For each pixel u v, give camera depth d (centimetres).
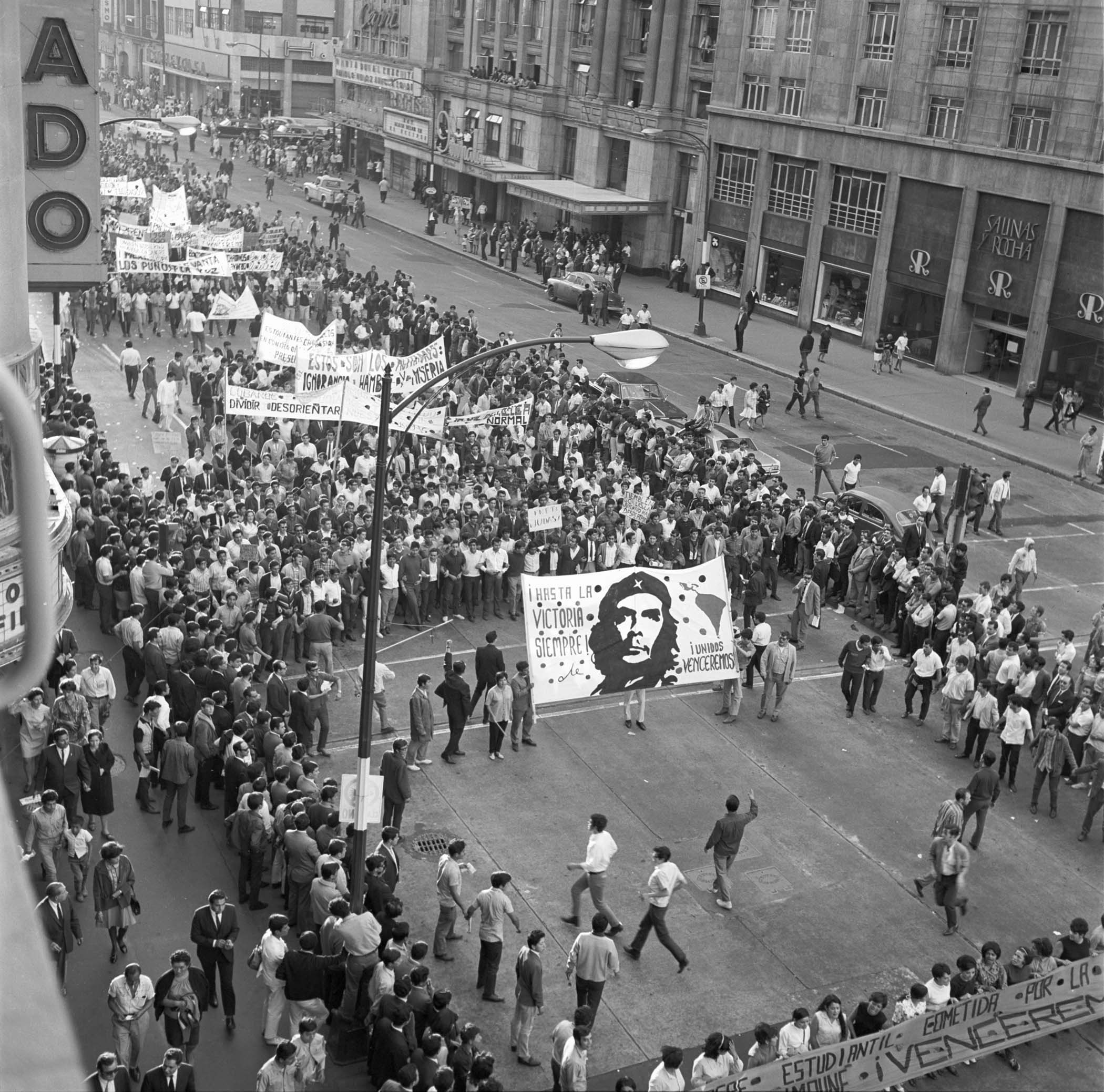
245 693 1891
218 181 7706
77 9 1817
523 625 2692
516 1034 1446
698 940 1706
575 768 2131
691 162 6700
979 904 1834
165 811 1827
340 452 3278
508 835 1917
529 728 2175
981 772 1914
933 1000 1480
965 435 4388
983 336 5147
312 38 12400
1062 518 3694
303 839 1580
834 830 2003
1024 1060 1523
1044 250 4709
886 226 5378
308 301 5103
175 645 2070
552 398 3853
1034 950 1551
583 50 7325
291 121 10756
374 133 9269
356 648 2519
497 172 7456
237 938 1619
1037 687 2269
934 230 5175
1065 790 2197
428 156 8481
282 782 1706
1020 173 4750
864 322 5609
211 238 4812
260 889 1697
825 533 2938
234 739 1778
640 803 2036
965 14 4922
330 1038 1455
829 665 2628
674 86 6775
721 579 2208
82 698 1809
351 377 3112
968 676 2238
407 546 2589
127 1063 1326
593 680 2141
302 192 8781
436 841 1884
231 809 1784
